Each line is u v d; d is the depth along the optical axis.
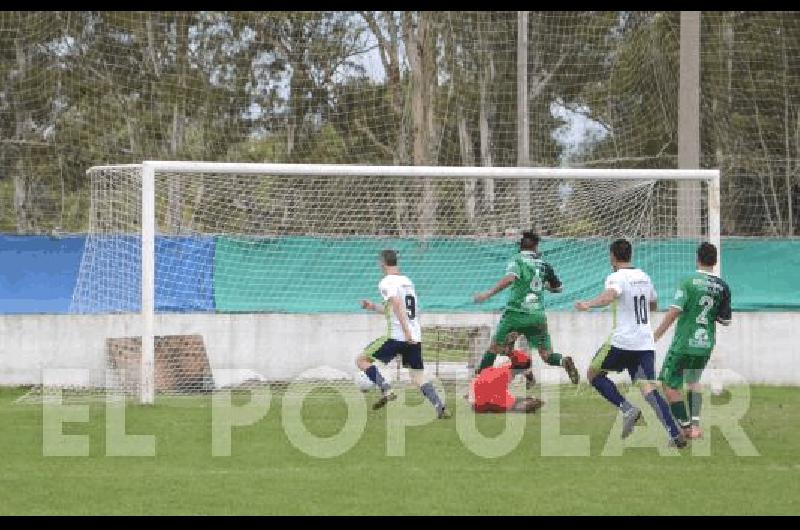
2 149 102.75
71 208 104.00
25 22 104.56
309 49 116.25
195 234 66.06
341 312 66.75
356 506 33.09
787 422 50.56
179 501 33.69
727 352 66.69
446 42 120.38
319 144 116.12
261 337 64.75
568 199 71.69
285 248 66.56
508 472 38.28
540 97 124.00
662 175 59.53
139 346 60.28
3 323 62.50
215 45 114.56
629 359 44.31
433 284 67.38
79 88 108.38
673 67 120.00
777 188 124.75
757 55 127.50
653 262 68.56
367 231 75.12
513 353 54.34
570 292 67.94
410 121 116.12
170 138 111.12
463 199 75.81
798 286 68.69
